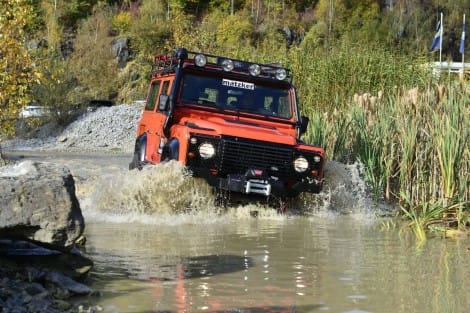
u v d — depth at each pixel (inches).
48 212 237.5
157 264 285.4
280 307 225.3
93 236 352.5
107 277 260.5
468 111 462.6
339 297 238.8
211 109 483.2
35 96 1636.3
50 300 222.2
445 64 743.7
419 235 374.0
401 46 930.7
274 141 444.8
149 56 2940.5
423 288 253.4
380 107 585.3
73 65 2842.0
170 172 432.5
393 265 294.4
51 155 1197.1
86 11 4414.4
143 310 218.8
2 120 842.8
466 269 287.3
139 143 548.7
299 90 845.8
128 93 2785.4
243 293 241.6
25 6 821.9
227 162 437.7
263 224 411.8
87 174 698.8
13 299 218.5
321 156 452.4
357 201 489.1
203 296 236.4
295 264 292.5
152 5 4293.8
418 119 495.5
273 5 4598.9
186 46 2203.5
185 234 366.0
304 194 472.1
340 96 801.6
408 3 4461.1
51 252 256.2
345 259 306.3
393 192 518.3
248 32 4042.8
